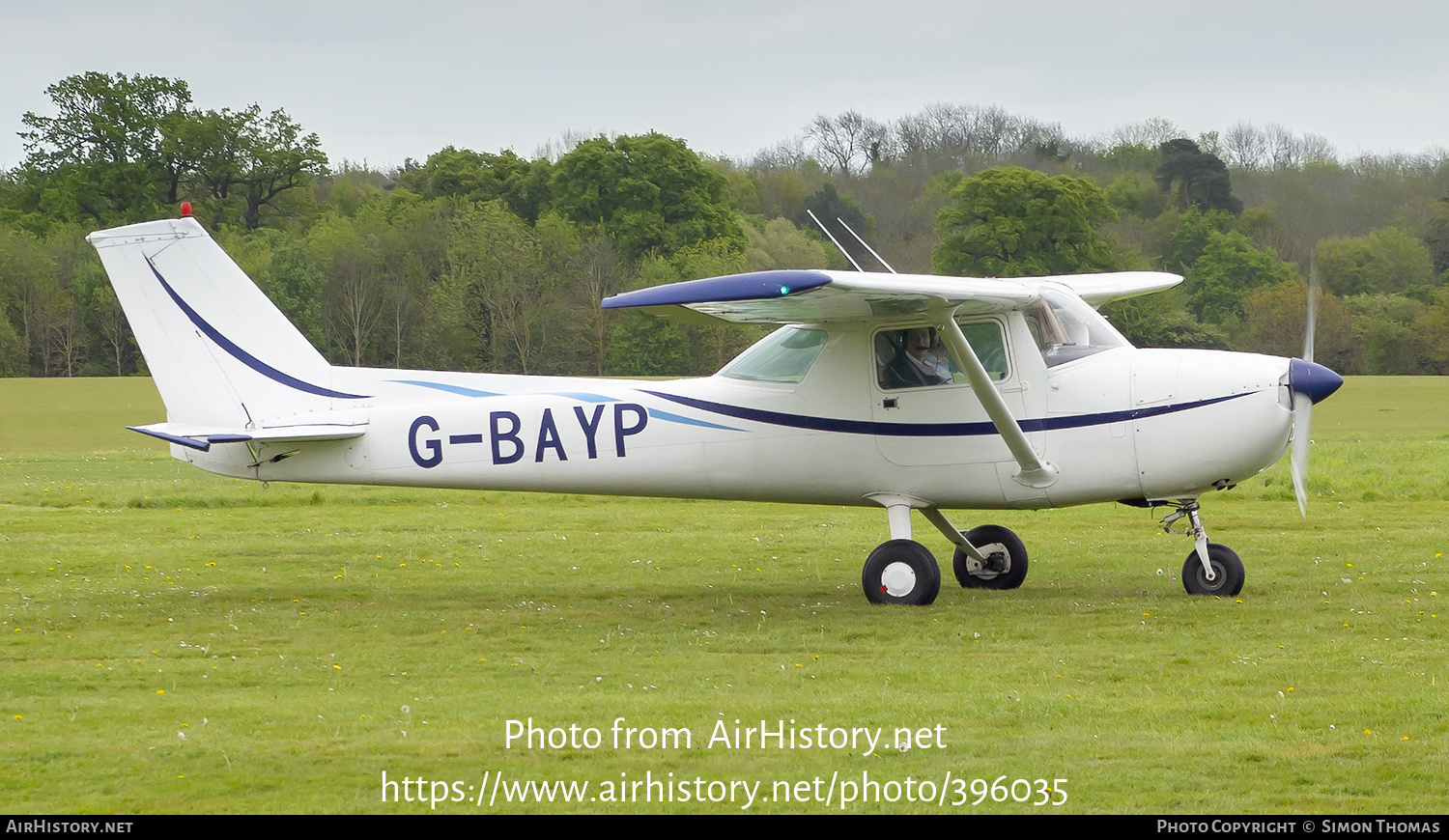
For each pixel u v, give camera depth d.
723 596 20.06
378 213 125.31
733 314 18.36
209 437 19.83
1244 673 13.87
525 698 13.22
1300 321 106.31
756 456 19.52
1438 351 107.25
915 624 17.25
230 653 15.79
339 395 20.67
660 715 12.43
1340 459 41.44
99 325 119.69
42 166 137.50
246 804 9.99
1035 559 23.30
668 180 121.94
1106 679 13.80
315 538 27.00
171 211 137.25
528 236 115.44
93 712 12.68
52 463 46.81
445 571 22.70
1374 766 10.66
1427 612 17.33
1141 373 18.47
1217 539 25.39
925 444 18.94
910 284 16.20
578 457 20.00
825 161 164.75
